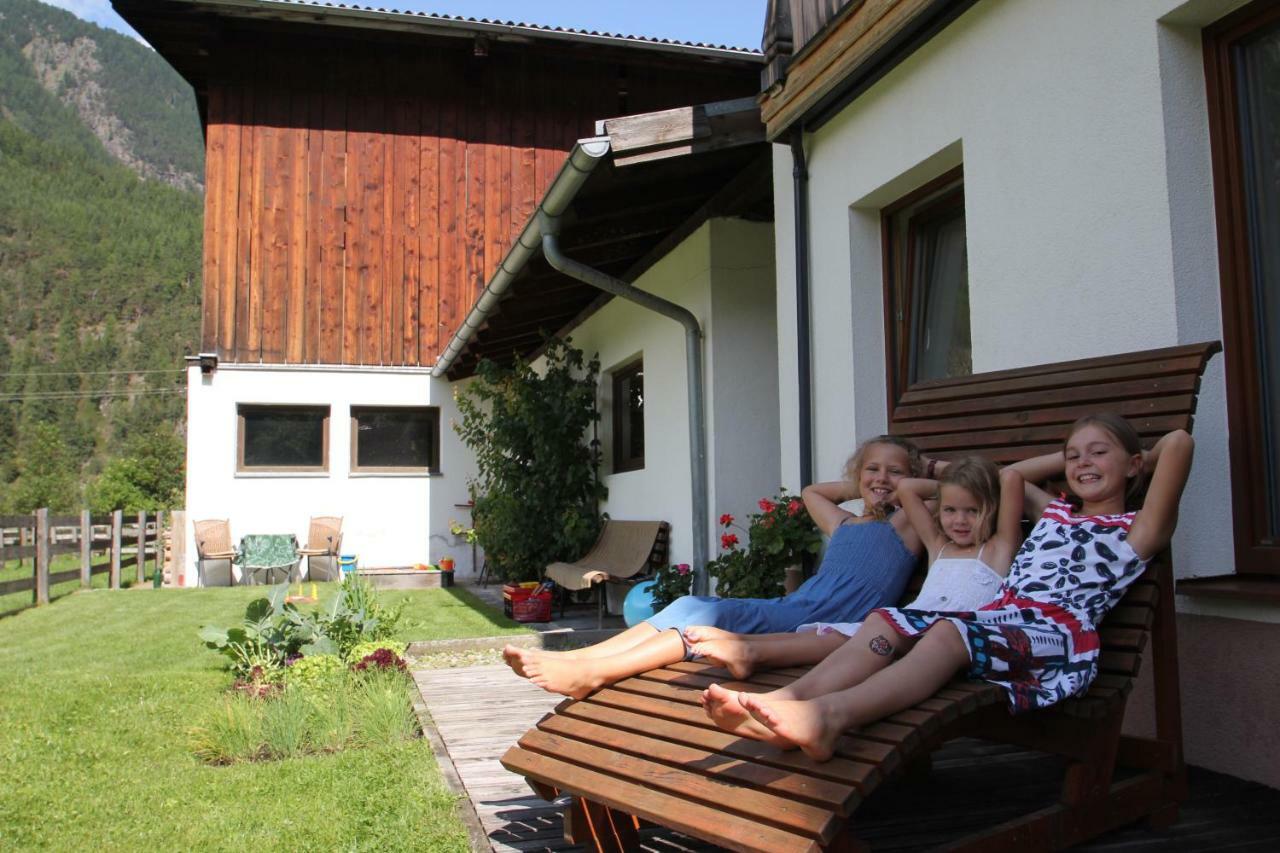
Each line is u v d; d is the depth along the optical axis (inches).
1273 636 100.8
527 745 95.9
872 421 176.9
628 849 95.1
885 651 82.7
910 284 173.6
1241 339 111.2
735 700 74.3
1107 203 120.2
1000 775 112.4
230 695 172.1
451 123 482.0
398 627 279.0
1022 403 117.7
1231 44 113.1
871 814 98.8
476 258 478.3
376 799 117.2
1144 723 115.6
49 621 315.3
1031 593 90.1
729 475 243.3
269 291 452.1
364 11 434.9
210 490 440.5
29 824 112.7
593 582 274.1
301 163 460.8
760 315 248.4
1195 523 110.0
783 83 187.6
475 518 418.3
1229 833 90.4
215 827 110.0
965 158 146.1
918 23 148.9
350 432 458.6
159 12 429.7
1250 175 111.4
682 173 225.8
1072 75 125.6
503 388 378.3
